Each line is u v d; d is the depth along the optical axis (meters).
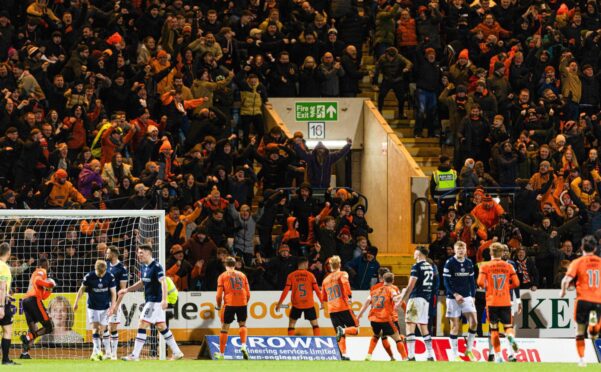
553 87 78.88
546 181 69.25
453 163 74.19
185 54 74.94
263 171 70.56
